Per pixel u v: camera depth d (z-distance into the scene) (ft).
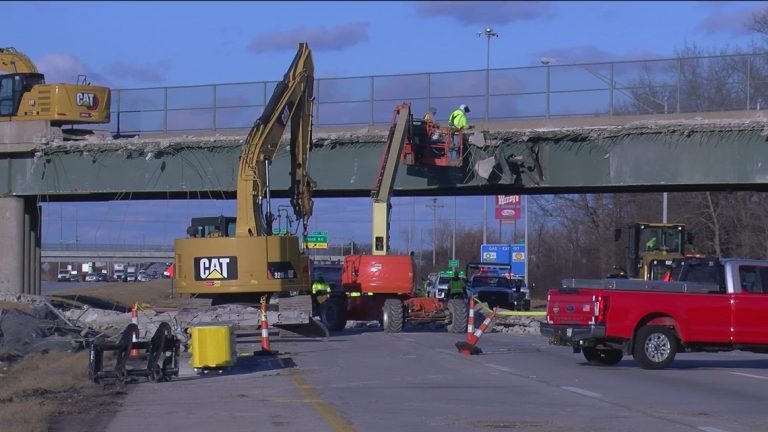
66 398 181.88
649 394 189.98
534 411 164.14
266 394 188.55
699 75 426.92
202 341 223.71
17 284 499.92
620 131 420.36
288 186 455.63
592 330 238.48
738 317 239.30
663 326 241.35
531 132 431.84
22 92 490.49
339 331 406.62
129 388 199.62
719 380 219.00
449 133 431.84
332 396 185.06
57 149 483.10
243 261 327.88
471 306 294.05
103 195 496.64
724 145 410.31
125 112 487.20
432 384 206.08
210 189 469.16
